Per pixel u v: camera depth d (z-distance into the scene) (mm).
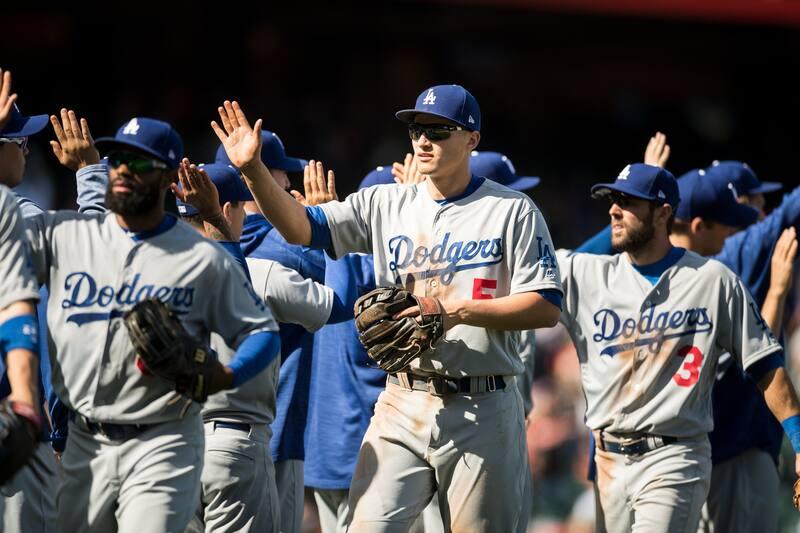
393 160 64625
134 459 18422
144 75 62625
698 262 24078
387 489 21531
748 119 77062
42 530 21312
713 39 73750
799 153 77125
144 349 17453
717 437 25984
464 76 70688
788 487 34750
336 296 23469
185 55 63281
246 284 18906
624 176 23953
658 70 75125
